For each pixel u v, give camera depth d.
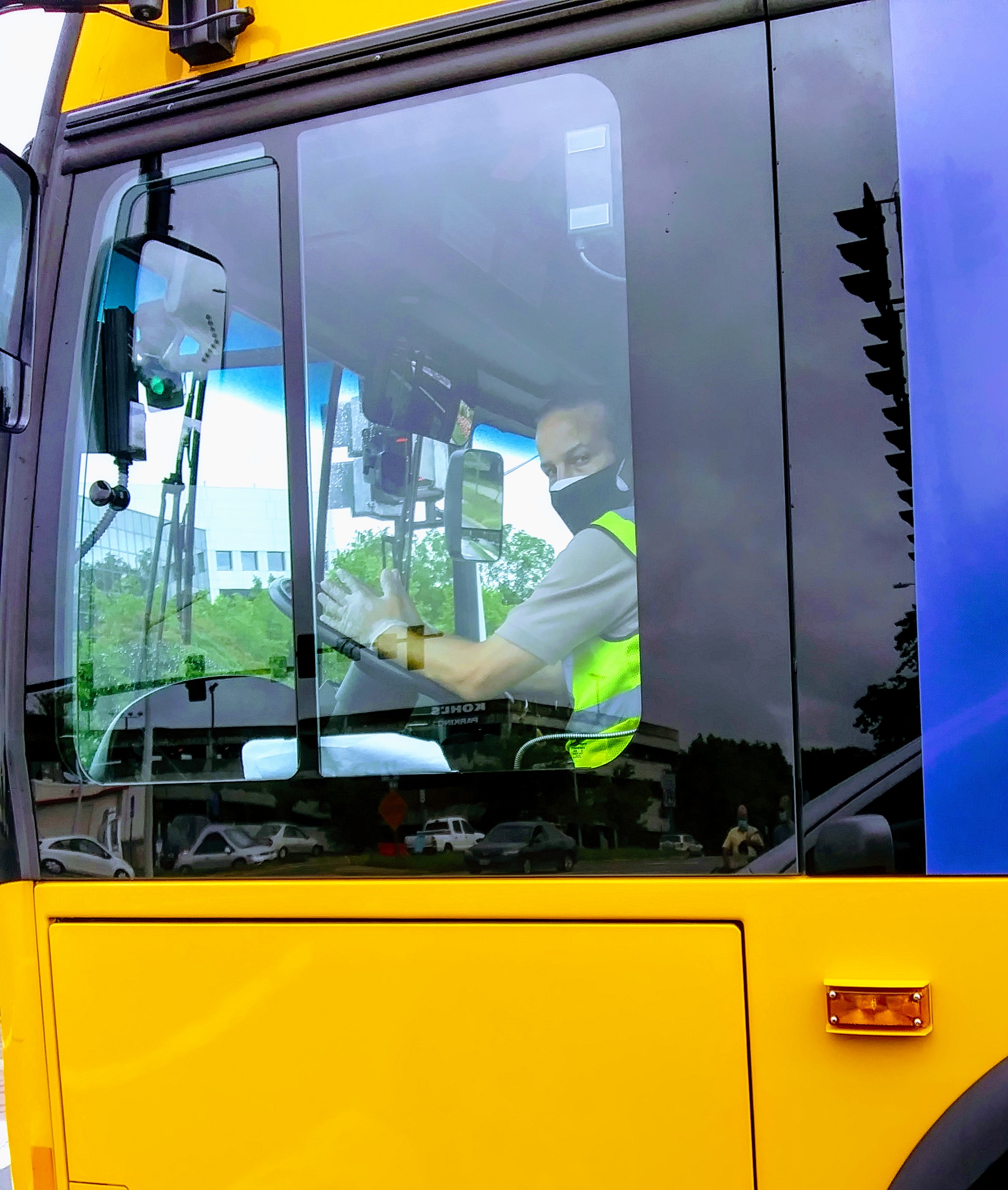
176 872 1.80
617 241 1.72
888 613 1.51
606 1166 1.56
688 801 1.57
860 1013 1.46
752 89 1.63
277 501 1.90
